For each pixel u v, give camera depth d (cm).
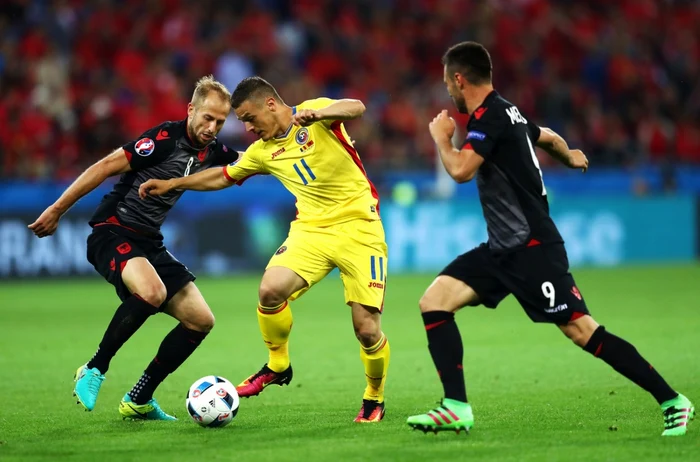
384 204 6725
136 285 2088
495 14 8912
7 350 3469
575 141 7825
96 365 2066
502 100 1894
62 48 7531
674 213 7381
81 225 6141
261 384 2266
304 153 2148
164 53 7706
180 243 6269
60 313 4619
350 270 2155
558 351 3297
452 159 1838
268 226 6538
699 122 8644
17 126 6688
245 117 2136
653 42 9244
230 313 4566
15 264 6038
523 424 2020
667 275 6319
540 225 1861
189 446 1825
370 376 2141
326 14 8600
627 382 2631
